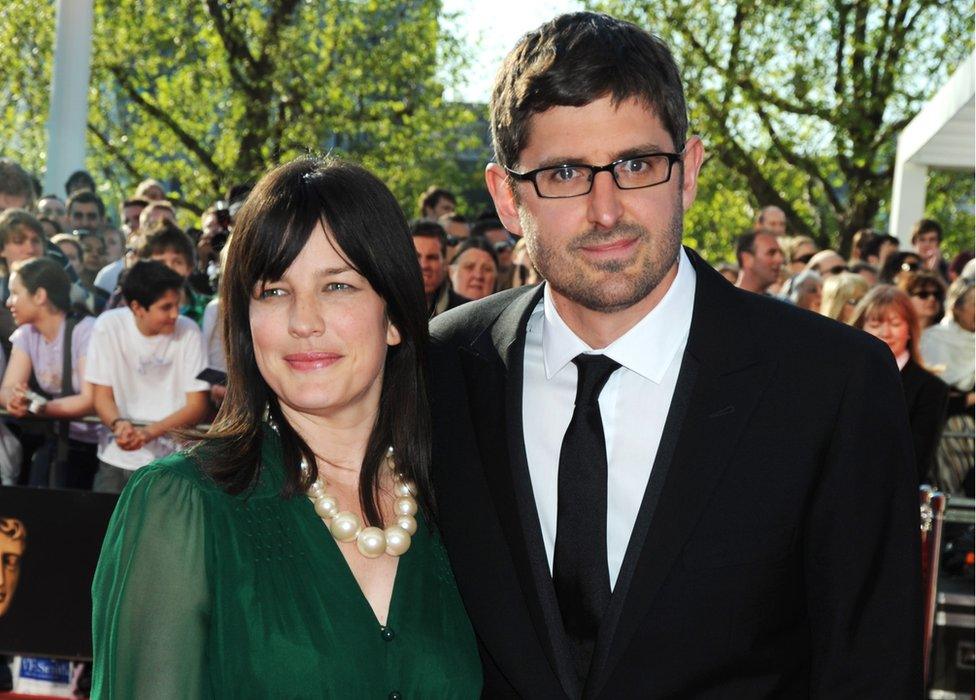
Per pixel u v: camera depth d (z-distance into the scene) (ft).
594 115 5.76
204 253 19.99
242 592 5.69
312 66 53.11
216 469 5.84
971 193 58.65
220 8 51.37
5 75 48.73
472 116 60.54
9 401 14.64
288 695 5.66
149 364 14.60
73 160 24.61
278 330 5.92
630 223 5.81
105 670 5.57
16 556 12.46
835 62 52.65
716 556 5.83
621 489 6.06
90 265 20.34
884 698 5.79
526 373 6.45
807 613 6.07
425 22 56.03
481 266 18.89
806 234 55.36
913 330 14.65
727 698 5.84
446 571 6.49
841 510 5.85
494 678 6.29
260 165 51.65
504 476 6.25
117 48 52.54
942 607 11.03
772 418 5.91
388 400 6.46
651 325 6.10
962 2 51.72
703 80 51.49
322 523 6.08
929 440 14.40
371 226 6.00
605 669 5.83
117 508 5.82
